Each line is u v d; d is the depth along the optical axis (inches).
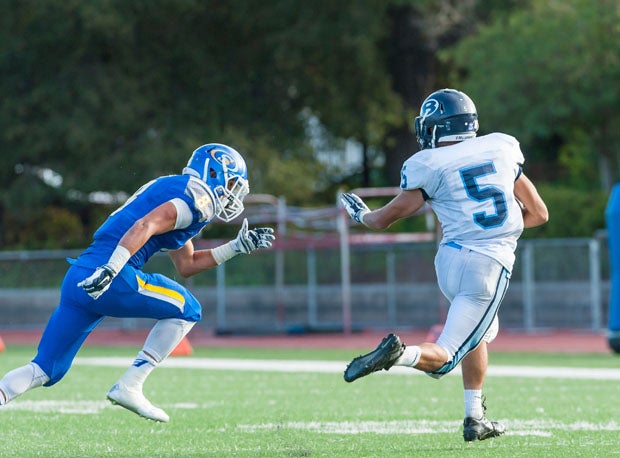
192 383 1325.0
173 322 685.3
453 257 670.5
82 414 943.7
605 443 730.8
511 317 2618.1
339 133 4030.5
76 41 3484.3
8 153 3491.6
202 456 687.1
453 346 655.8
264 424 872.3
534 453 679.1
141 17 3535.9
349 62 3750.0
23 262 2955.2
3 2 3420.3
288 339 2573.8
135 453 703.7
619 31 2930.6
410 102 4037.9
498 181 674.8
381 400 1091.3
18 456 692.7
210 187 673.0
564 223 2950.3
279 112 3890.3
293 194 3535.9
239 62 3836.1
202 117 3639.3
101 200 3671.3
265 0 3629.4
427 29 3708.2
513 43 3068.4
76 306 653.3
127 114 3371.1
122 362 1717.5
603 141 3213.6
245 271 2881.4
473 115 685.9
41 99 3420.3
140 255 669.9
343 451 695.7
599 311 2503.7
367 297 2787.9
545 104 3058.6
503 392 1171.3
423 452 685.9
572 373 1446.9
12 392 644.7
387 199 3937.0
